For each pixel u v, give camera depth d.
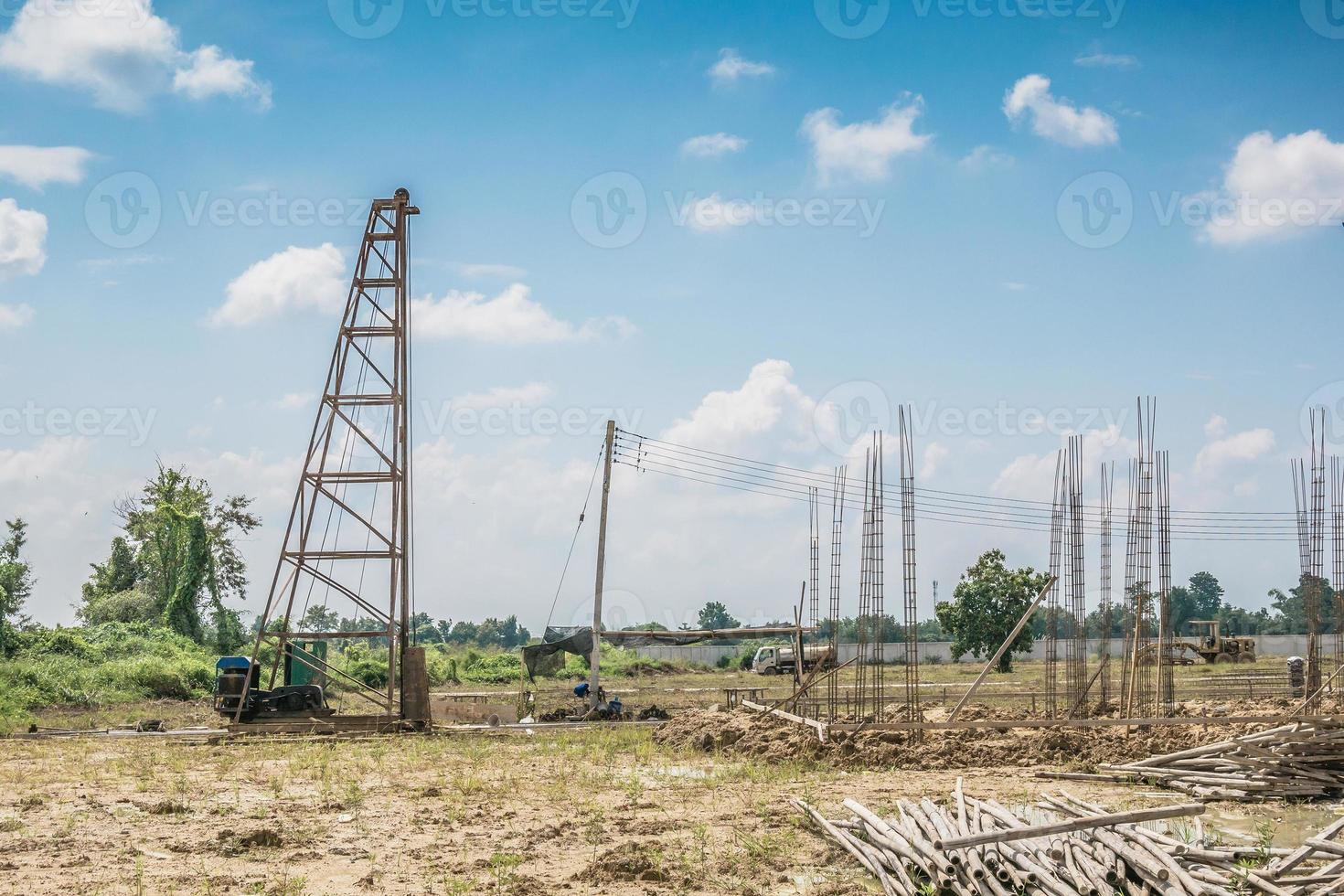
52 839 12.81
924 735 20.22
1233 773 15.64
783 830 13.07
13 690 34.94
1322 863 9.84
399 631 27.89
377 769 19.56
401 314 28.42
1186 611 107.44
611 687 50.00
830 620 23.20
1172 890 8.49
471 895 10.35
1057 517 22.89
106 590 61.47
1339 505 21.03
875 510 20.45
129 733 27.73
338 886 10.71
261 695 27.52
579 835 13.05
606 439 35.28
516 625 127.19
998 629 55.81
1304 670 21.25
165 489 62.94
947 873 9.41
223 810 14.90
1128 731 19.27
